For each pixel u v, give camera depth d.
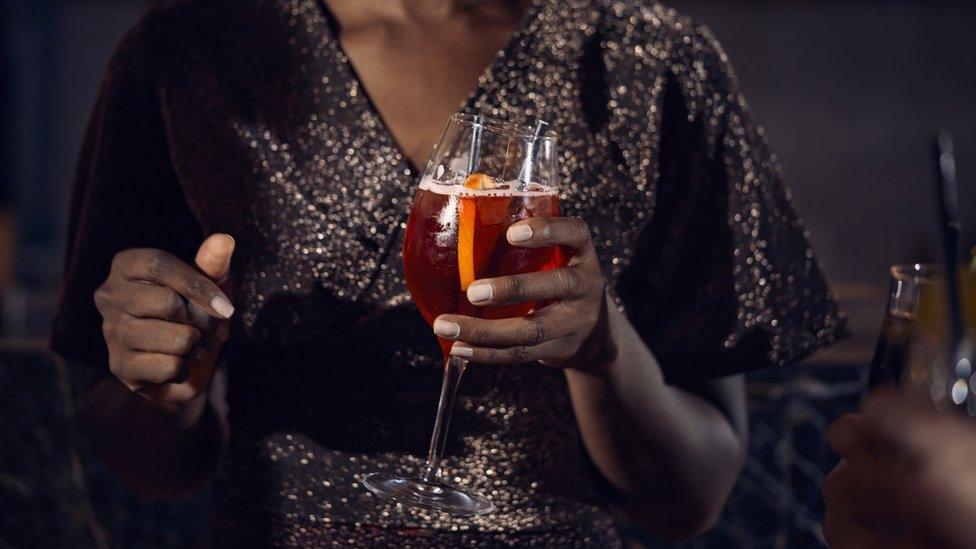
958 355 0.68
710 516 0.99
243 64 0.94
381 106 0.94
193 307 0.81
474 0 0.98
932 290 0.72
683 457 0.93
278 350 0.92
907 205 6.61
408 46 0.96
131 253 0.82
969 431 0.61
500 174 0.75
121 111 0.96
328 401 0.90
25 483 1.41
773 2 6.42
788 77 6.56
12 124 5.43
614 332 0.85
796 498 1.45
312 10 0.94
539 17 0.95
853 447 0.67
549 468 0.90
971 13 6.46
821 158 6.63
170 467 0.97
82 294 0.96
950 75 6.54
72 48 5.74
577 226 0.74
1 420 1.40
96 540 1.42
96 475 1.42
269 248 0.92
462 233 0.74
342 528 0.89
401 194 0.92
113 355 0.82
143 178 0.96
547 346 0.75
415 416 0.90
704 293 0.97
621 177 0.95
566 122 0.95
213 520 0.93
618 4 0.99
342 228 0.92
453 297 0.75
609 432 0.90
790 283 0.98
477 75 0.95
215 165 0.93
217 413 1.00
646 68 0.96
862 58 6.54
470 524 0.89
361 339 0.90
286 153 0.93
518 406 0.90
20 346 1.40
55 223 5.70
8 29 5.39
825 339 0.98
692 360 0.98
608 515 0.94
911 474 0.62
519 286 0.72
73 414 1.41
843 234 6.59
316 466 0.90
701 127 0.97
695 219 0.97
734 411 1.03
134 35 0.96
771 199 0.98
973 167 6.54
